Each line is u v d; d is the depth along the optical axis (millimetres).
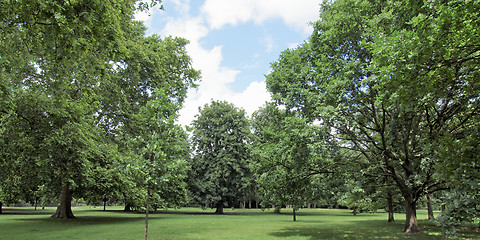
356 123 13148
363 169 15102
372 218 32219
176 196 29984
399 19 8438
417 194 14195
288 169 15023
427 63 6488
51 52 10047
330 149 12445
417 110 10242
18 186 22297
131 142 10758
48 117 13305
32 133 13094
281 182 15297
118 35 10414
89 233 14484
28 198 28641
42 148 13352
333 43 14523
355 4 13484
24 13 8828
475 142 6215
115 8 10094
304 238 13367
